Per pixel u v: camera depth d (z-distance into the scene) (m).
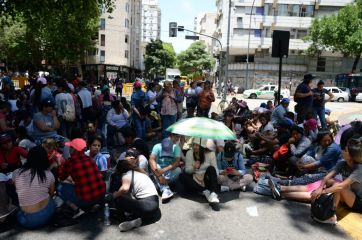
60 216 4.53
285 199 5.66
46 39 31.42
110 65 54.34
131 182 4.70
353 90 35.09
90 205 4.77
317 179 5.55
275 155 6.80
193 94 12.99
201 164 5.57
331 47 41.91
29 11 13.05
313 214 4.73
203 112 11.27
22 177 4.28
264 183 5.91
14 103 10.53
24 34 35.66
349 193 4.92
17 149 5.78
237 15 48.94
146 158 5.82
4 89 12.16
